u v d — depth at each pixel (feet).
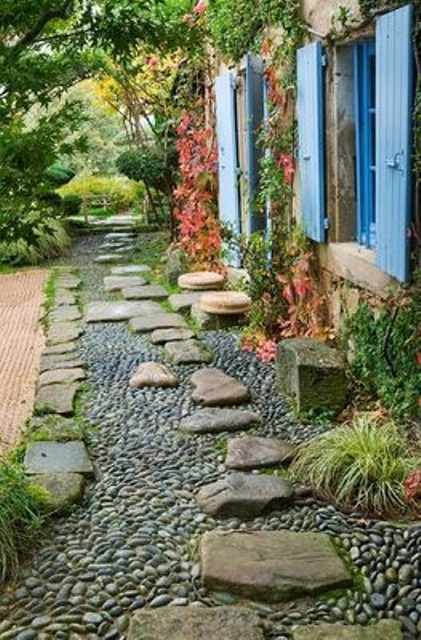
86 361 18.44
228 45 22.93
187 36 13.14
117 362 18.31
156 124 36.17
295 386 14.53
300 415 14.26
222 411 14.49
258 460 12.26
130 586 9.13
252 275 19.80
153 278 28.73
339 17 14.38
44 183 9.87
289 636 8.20
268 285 19.36
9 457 12.97
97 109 57.31
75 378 17.03
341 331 16.16
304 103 16.94
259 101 21.39
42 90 10.12
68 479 11.54
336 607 8.73
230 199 24.49
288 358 15.10
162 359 18.43
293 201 18.92
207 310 20.85
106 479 12.00
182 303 22.98
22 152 9.45
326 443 11.91
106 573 9.37
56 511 10.76
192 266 26.84
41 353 19.49
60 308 24.57
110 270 31.60
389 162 12.46
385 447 11.41
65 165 51.70
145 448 13.16
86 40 11.02
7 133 9.43
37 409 15.02
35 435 13.55
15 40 10.33
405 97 11.65
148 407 15.17
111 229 41.96
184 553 9.84
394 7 12.34
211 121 28.12
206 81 28.66
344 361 14.55
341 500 10.91
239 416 14.12
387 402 13.46
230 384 15.78
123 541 10.10
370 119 15.43
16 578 9.34
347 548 9.82
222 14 22.74
